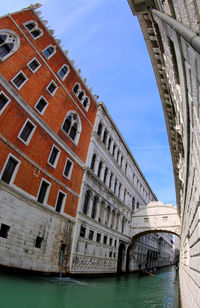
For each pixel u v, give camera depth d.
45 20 20.52
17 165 14.94
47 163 18.00
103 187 26.78
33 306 8.33
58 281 15.26
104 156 27.98
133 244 37.25
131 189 38.44
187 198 9.02
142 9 9.16
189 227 8.72
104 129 29.28
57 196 18.61
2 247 12.80
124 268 32.16
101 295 13.95
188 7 3.44
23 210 14.80
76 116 23.33
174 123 12.73
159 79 11.48
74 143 22.20
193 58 3.49
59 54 21.55
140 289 20.52
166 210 34.91
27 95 16.83
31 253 14.95
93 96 27.30
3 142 14.11
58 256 17.58
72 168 21.33
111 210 28.97
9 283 10.59
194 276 6.27
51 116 19.19
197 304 5.25
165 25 5.67
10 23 16.42
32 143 16.61
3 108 14.48
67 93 21.84
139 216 36.69
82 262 20.41
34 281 12.94
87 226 22.31
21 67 16.67
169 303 15.48
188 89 4.60
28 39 17.81
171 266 81.19
